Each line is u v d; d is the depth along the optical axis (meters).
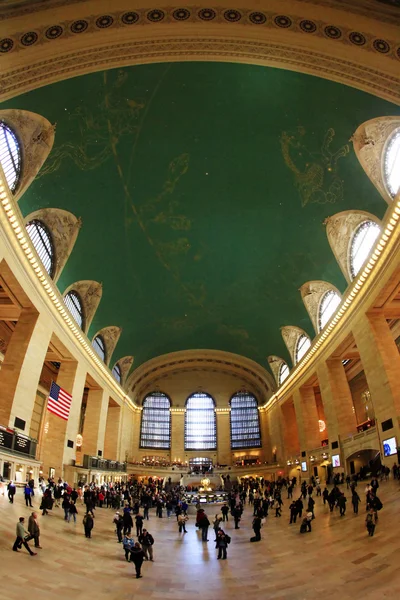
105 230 22.33
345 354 26.61
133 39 13.02
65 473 23.02
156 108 16.92
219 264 27.22
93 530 13.81
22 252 17.27
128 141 18.12
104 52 13.13
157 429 44.19
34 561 8.72
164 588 8.39
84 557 10.05
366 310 21.47
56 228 20.34
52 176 17.66
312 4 12.53
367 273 19.98
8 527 10.57
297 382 33.38
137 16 12.58
